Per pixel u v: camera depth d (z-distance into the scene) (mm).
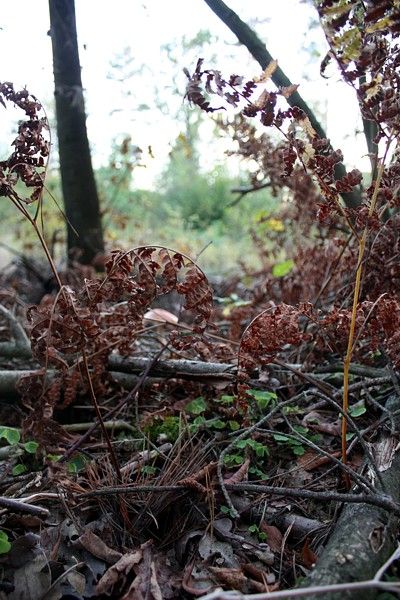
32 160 1923
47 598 1634
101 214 5004
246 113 1857
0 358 3188
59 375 2283
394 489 1826
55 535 1854
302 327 3020
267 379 2674
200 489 1910
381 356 2648
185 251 6543
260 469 2227
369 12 1702
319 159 1946
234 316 3439
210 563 1771
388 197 2033
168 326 3654
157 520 1960
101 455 2305
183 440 2363
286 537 1845
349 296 2729
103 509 1951
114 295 2113
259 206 8695
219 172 9875
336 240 2838
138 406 2701
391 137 1820
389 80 1859
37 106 1924
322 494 1726
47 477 2105
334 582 1447
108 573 1691
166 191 10234
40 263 5758
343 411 1909
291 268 3775
